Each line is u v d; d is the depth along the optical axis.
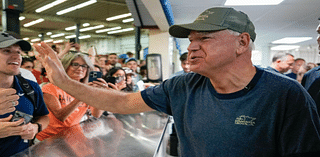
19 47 0.99
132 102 0.72
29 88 1.09
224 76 0.54
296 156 0.48
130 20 9.78
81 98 0.69
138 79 3.29
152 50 4.95
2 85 0.98
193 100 0.61
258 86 0.52
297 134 0.48
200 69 0.55
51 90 1.39
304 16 4.37
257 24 5.27
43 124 1.15
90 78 1.47
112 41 16.50
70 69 1.39
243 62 0.54
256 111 0.51
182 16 4.45
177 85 0.67
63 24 12.02
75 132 1.13
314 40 7.71
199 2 3.50
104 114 1.56
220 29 0.51
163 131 1.19
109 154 0.86
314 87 1.48
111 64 4.11
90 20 10.23
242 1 3.47
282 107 0.49
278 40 7.88
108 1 6.82
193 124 0.59
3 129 0.88
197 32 0.54
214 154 0.55
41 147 0.91
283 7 3.77
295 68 3.68
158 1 2.66
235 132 0.52
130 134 1.13
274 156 0.52
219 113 0.55
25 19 10.73
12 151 0.98
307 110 0.48
